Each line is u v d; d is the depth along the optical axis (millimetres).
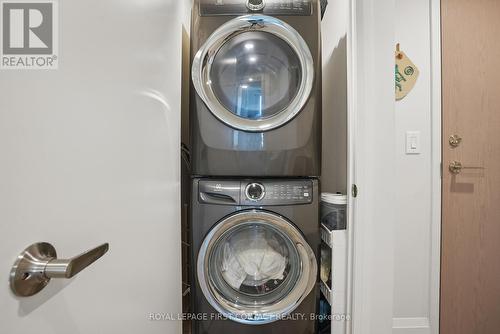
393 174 891
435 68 1365
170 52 863
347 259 952
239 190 966
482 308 1392
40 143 340
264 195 964
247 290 1036
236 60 1021
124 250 547
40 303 330
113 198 504
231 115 986
